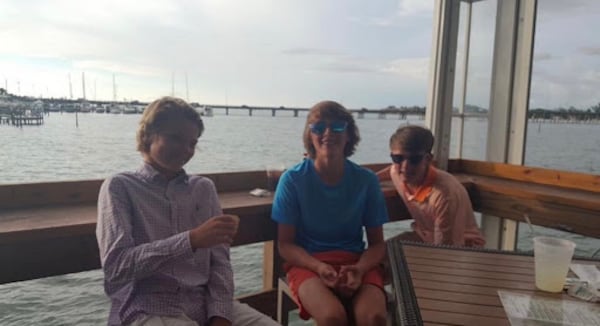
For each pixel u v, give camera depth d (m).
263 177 2.50
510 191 2.65
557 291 1.21
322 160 1.83
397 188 2.37
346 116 1.86
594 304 1.13
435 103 3.22
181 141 1.46
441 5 3.13
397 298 1.17
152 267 1.27
